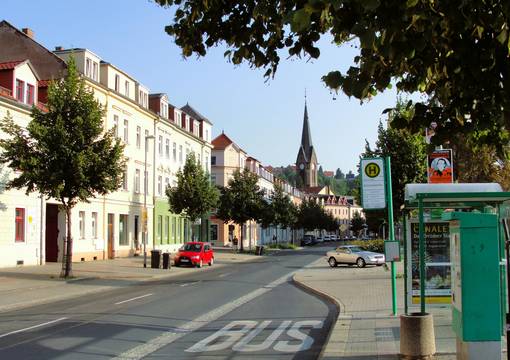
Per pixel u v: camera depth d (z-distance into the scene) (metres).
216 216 64.25
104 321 13.09
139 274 30.20
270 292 20.41
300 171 174.38
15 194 30.81
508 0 4.22
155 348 9.79
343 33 4.17
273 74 6.20
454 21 4.46
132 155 47.72
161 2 6.31
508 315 5.95
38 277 26.17
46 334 11.29
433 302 11.83
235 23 6.02
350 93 4.33
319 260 47.34
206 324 12.63
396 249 12.79
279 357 9.08
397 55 4.21
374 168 12.74
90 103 25.86
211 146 72.69
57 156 24.78
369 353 8.73
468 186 10.38
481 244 6.32
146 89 51.16
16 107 30.77
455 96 5.51
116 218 44.66
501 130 6.12
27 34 40.28
